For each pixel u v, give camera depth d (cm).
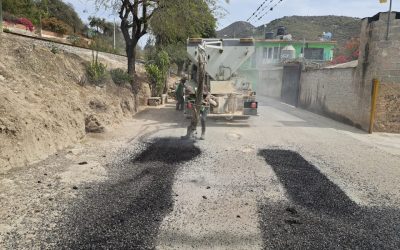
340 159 771
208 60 1305
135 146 811
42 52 1027
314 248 380
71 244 367
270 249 374
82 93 1023
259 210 474
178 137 937
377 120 1166
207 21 1650
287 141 947
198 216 449
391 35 1122
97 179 568
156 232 402
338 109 1433
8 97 659
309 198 526
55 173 579
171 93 2262
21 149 594
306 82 1875
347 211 482
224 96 1198
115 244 372
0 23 1019
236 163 704
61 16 3459
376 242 398
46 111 735
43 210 442
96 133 918
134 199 493
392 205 511
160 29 1661
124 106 1271
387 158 796
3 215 420
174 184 565
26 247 357
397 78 1137
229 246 377
